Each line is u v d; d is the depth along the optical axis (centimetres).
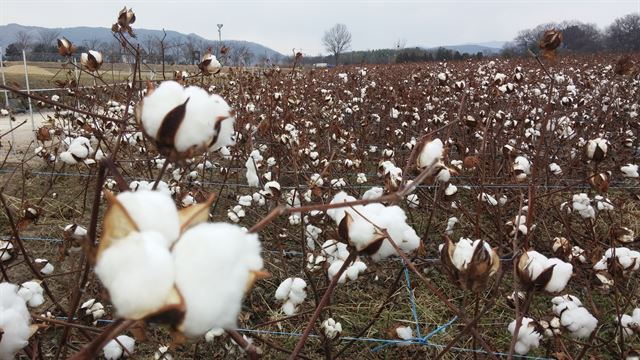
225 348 247
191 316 49
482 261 103
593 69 1164
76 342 223
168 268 49
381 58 2489
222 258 50
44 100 117
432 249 364
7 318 86
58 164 604
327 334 210
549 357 229
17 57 1560
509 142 478
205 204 58
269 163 397
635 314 206
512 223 269
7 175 569
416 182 91
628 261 203
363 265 205
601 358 250
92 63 249
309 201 345
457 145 393
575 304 187
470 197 404
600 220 412
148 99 77
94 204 85
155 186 77
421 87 869
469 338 280
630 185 476
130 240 50
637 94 760
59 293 294
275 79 629
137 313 48
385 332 285
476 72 1004
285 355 263
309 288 297
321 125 590
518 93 702
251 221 399
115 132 438
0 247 179
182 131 75
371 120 690
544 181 411
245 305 300
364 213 111
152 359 245
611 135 595
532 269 119
